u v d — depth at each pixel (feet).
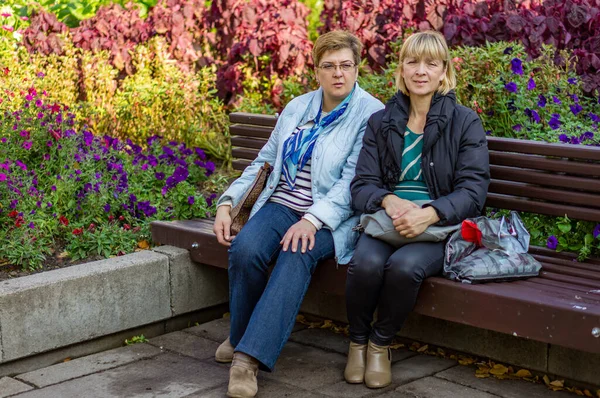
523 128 14.52
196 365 12.43
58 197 15.23
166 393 11.44
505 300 10.40
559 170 11.69
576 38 16.56
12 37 21.94
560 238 12.19
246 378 10.95
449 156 11.37
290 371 12.14
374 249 11.20
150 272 13.53
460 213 11.00
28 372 12.35
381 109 12.05
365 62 18.39
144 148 19.02
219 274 14.55
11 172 15.55
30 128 16.60
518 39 16.63
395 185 11.75
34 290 12.21
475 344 12.35
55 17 22.03
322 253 11.69
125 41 21.49
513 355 11.94
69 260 14.10
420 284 11.02
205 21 21.38
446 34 17.24
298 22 20.20
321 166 12.25
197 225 14.42
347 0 19.42
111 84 20.25
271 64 19.47
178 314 14.02
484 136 11.47
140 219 15.57
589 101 16.08
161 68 20.25
